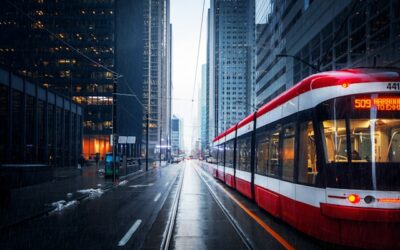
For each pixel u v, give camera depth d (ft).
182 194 69.36
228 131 86.94
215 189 79.46
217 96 488.44
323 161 26.30
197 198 62.64
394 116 25.34
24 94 120.67
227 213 45.24
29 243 29.96
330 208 25.00
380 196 23.81
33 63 303.89
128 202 57.67
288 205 33.14
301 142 30.48
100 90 311.47
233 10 540.93
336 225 24.90
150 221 40.24
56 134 150.20
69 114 168.35
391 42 97.76
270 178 40.22
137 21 404.57
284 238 31.09
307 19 176.45
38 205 50.52
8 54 298.35
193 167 234.79
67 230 35.42
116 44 313.12
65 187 78.69
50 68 307.58
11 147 111.65
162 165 275.59
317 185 26.68
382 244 23.70
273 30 258.98
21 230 35.53
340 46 133.80
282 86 230.07
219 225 37.83
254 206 51.83
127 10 350.64
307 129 29.25
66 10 312.09
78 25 313.12
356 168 24.68
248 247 28.04
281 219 36.04
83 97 311.68
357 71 27.94
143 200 60.39
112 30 313.53
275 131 39.29
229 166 80.94
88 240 30.94
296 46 196.95
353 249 27.07
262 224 37.76
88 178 109.50
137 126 392.47
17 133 117.19
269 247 27.96
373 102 25.54
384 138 25.17
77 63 311.68
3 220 38.81
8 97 110.22
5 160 109.09
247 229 35.17
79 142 185.06
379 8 104.78
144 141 491.31
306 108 29.66
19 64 298.56
